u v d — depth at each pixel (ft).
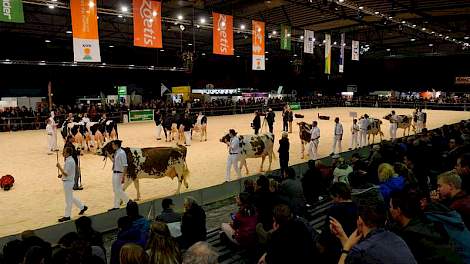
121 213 23.90
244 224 17.17
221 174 38.09
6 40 90.48
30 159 46.73
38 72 102.12
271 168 41.39
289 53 133.28
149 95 129.90
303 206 19.27
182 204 26.32
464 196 11.55
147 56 120.98
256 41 61.36
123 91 109.91
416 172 21.75
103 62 110.83
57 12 70.18
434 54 125.18
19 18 36.60
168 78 131.44
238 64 144.87
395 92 137.08
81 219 14.39
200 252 8.34
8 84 102.73
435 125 77.00
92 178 37.04
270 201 17.34
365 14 75.97
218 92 134.62
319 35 102.06
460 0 65.87
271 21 83.71
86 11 40.98
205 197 28.27
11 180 33.32
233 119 93.86
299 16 79.10
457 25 91.81
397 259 7.06
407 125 60.95
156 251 10.42
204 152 50.06
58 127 68.80
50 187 33.86
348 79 149.89
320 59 124.98
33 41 93.91
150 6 46.09
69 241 13.37
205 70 136.77
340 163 25.61
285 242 11.37
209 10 72.90
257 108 115.75
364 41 110.01
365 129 52.90
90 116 81.20
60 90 112.06
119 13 62.85
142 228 14.89
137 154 28.32
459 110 113.39
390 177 16.24
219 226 23.80
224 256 17.79
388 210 13.99
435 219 9.55
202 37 102.17
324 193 26.02
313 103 130.93
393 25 87.61
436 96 126.00
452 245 8.54
